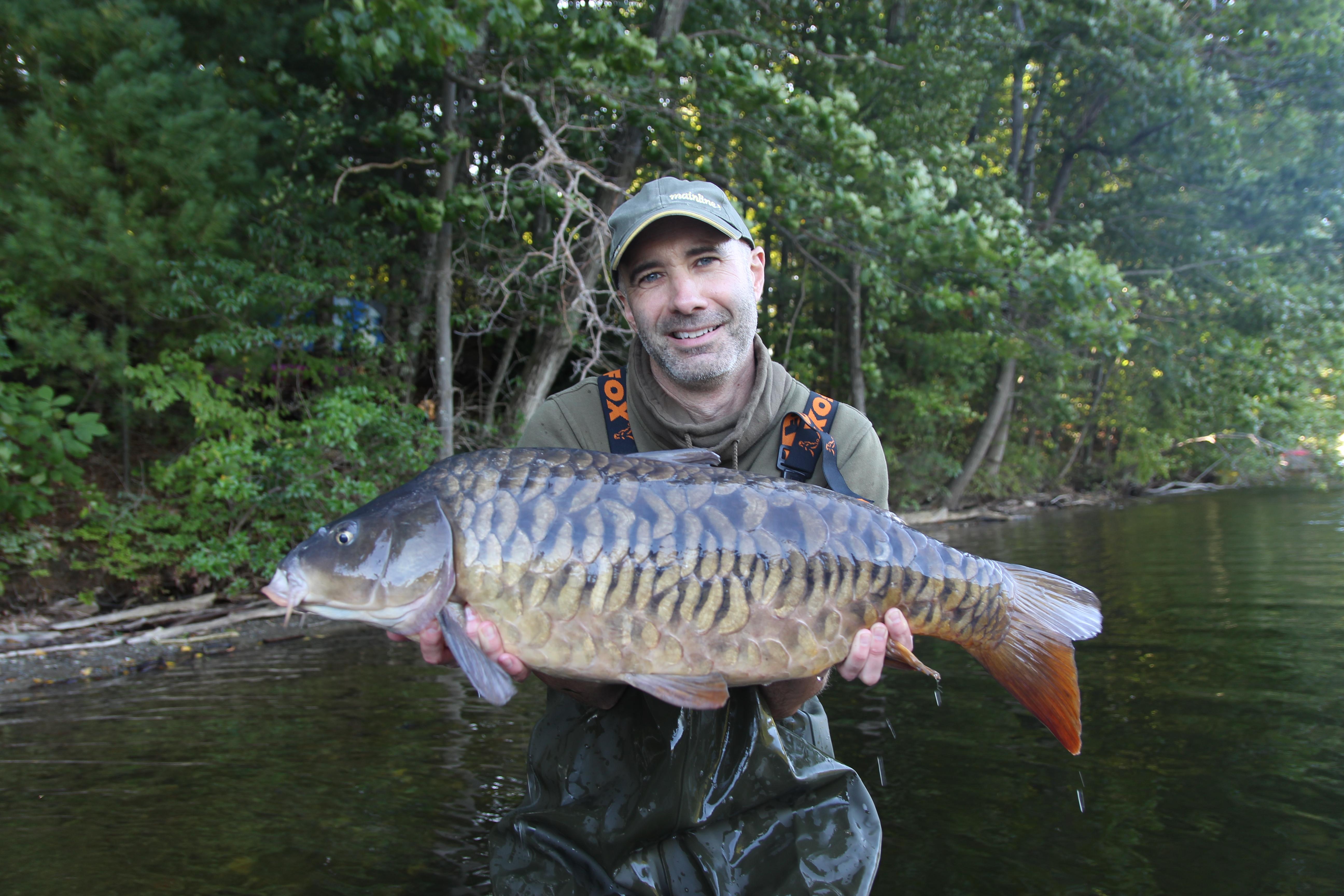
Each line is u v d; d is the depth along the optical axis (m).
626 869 2.34
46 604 7.45
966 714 4.29
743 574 1.91
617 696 2.43
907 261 10.51
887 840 2.91
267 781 3.57
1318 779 3.28
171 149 8.02
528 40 9.02
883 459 2.59
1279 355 15.34
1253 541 10.68
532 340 13.16
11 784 3.60
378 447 9.24
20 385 7.52
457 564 1.89
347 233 9.56
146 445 9.16
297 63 10.41
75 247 7.54
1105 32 15.33
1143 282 17.22
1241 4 16.12
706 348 2.31
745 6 11.61
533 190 8.88
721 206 2.31
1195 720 3.99
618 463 1.98
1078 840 2.87
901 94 14.46
